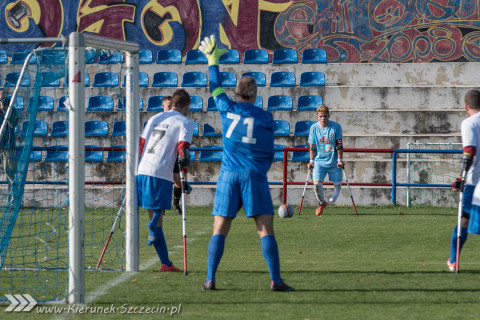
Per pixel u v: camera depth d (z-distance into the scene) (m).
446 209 52.09
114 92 27.61
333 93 69.31
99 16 81.12
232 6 79.19
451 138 63.41
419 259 29.41
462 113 65.31
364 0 77.38
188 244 35.22
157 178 25.86
